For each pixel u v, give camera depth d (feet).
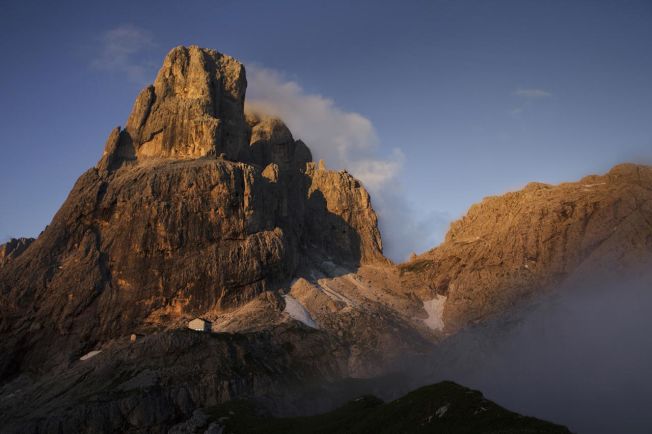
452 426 485.97
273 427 625.00
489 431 459.73
